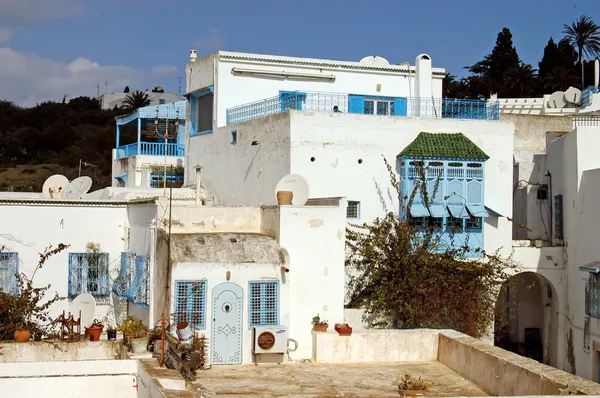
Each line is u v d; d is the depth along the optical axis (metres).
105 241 23.08
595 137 25.47
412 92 30.36
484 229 25.80
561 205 27.05
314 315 18.78
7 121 83.06
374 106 29.72
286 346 17.73
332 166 24.19
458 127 25.75
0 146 77.56
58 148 78.81
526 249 26.12
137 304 20.27
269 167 24.98
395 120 25.02
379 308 22.91
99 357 17.72
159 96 90.50
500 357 13.84
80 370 14.42
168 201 19.27
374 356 17.19
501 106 40.88
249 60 28.50
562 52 69.50
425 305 22.62
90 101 94.69
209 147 29.36
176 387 12.97
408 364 16.81
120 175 38.25
